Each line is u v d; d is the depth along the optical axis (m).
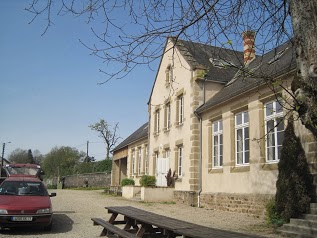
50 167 71.38
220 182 17.45
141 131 34.75
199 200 18.95
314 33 3.76
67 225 11.85
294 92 4.21
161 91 26.00
